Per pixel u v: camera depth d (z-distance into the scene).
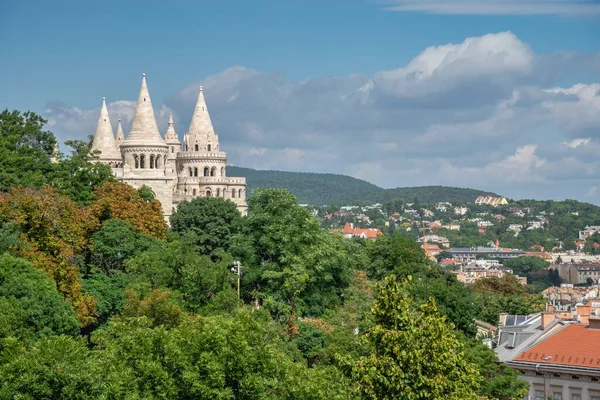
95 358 104.94
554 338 149.00
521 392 134.25
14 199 149.38
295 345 142.62
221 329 107.50
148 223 186.12
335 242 184.12
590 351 142.88
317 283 172.25
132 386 100.25
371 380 103.19
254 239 179.25
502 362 145.88
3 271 130.12
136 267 157.62
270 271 169.25
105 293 150.38
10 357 98.94
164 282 156.50
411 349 103.12
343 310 162.50
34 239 147.75
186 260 158.75
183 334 108.88
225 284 156.75
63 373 95.81
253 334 109.44
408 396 101.19
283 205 178.88
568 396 141.00
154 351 105.38
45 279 133.12
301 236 174.62
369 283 183.00
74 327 131.62
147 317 131.12
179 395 103.44
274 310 160.12
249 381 103.50
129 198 189.00
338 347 137.25
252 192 184.88
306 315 167.75
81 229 161.50
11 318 120.69
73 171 191.75
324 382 105.44
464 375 104.38
